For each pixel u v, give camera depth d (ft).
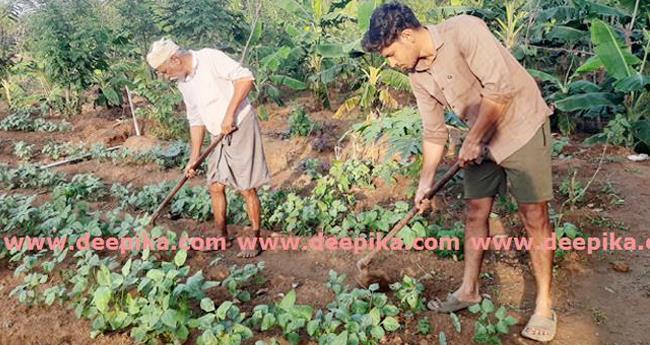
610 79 25.07
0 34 38.22
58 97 33.60
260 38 36.14
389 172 17.94
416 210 11.36
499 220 15.52
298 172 21.57
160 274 10.80
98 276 11.14
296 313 10.22
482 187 10.80
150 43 37.22
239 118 13.67
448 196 17.57
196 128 14.65
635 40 27.02
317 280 13.10
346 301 10.86
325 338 9.95
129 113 33.96
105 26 34.14
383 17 9.18
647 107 22.85
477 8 29.17
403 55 9.48
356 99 27.84
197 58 13.32
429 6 28.94
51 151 26.45
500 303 11.87
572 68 29.50
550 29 28.53
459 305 11.39
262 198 17.01
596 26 21.66
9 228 14.32
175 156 23.52
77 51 31.81
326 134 26.03
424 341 10.61
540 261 10.40
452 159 18.88
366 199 17.95
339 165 18.20
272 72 32.91
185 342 10.79
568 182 17.39
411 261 13.64
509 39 27.04
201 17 33.83
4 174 21.02
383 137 20.04
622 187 17.71
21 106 35.32
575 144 23.76
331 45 27.94
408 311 11.38
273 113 32.04
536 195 9.96
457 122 18.28
